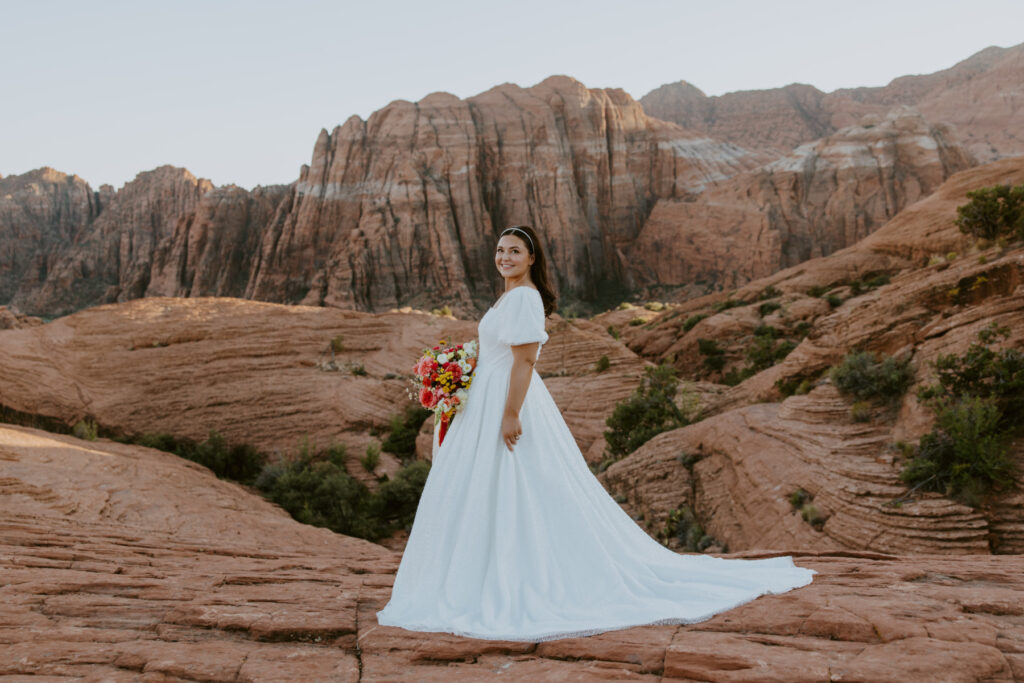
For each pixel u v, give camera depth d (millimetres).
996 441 14508
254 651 3529
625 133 187125
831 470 17438
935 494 14711
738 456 22047
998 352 16172
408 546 4250
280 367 53156
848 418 20328
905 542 13961
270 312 57812
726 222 154125
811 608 3740
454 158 162750
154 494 14625
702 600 3975
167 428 49344
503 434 4156
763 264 145250
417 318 58469
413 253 152375
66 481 14031
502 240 4426
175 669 3248
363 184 168125
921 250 62469
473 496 4145
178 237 190375
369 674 3229
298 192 172625
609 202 172750
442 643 3537
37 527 7848
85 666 3316
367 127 173625
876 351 27234
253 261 171500
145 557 6551
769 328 56156
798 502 17453
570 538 4125
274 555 7344
